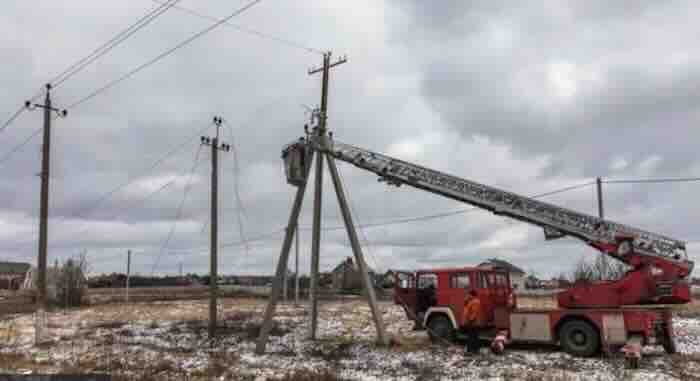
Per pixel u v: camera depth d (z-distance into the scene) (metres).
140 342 22.61
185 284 94.62
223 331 25.00
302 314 32.59
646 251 17.02
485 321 18.47
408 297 20.44
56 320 33.12
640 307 16.55
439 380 13.73
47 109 25.45
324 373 14.48
